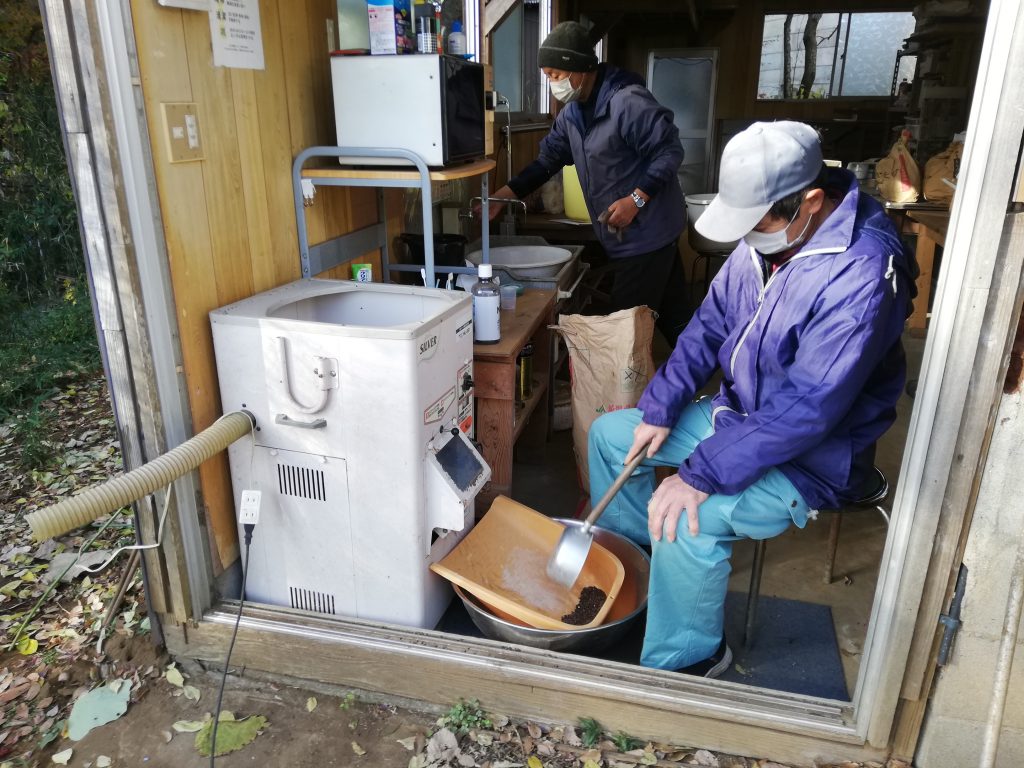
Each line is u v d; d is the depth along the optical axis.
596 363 2.32
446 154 1.99
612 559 1.93
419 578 1.78
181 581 1.74
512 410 2.18
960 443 1.29
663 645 1.75
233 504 1.87
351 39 2.24
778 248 1.58
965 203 1.20
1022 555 1.13
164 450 1.63
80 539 2.39
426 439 1.70
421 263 2.67
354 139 2.03
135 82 1.43
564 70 2.64
